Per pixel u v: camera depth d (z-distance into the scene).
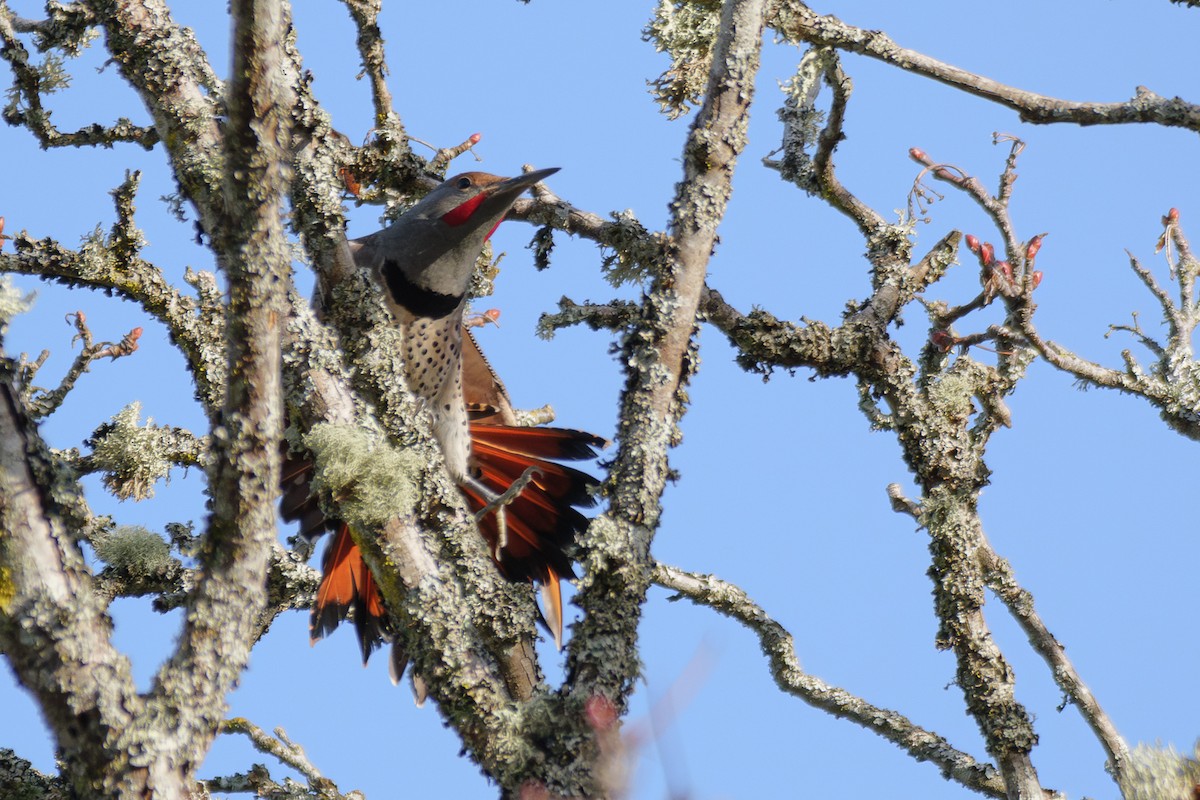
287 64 8.19
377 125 11.71
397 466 7.48
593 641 6.83
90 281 10.45
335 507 7.68
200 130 7.36
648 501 7.19
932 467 10.28
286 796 9.33
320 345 7.76
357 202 11.97
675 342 7.57
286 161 6.06
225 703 5.92
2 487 5.69
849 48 10.56
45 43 9.85
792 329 10.48
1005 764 9.50
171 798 5.69
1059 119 10.36
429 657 7.25
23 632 5.63
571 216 11.47
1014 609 10.15
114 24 7.54
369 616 10.35
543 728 6.72
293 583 10.78
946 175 10.21
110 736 5.65
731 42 7.95
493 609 7.71
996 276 10.03
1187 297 11.47
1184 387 11.00
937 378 10.52
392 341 8.33
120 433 10.96
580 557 6.99
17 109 10.22
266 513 6.06
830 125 10.95
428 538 7.65
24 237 10.44
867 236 11.27
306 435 7.59
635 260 10.90
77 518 5.87
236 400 6.03
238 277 5.98
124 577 9.73
